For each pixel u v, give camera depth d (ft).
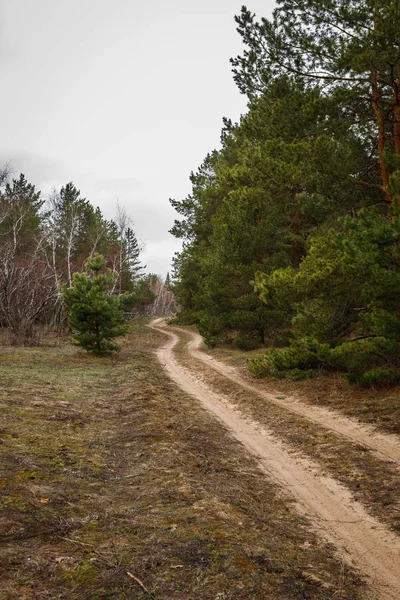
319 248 50.14
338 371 50.57
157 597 11.48
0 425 27.27
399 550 16.48
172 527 15.81
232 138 117.70
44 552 13.02
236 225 98.37
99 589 11.55
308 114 45.75
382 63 42.52
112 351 84.84
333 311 49.80
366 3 42.88
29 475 19.15
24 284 109.29
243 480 23.71
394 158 44.34
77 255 166.20
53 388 44.37
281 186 52.29
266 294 53.11
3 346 91.66
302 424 36.14
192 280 162.91
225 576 12.87
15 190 172.04
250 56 48.42
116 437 29.30
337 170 47.67
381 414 35.63
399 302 37.99
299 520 19.24
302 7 44.93
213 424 37.35
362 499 21.58
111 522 15.88
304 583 13.30
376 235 36.86
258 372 59.16
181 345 123.13
